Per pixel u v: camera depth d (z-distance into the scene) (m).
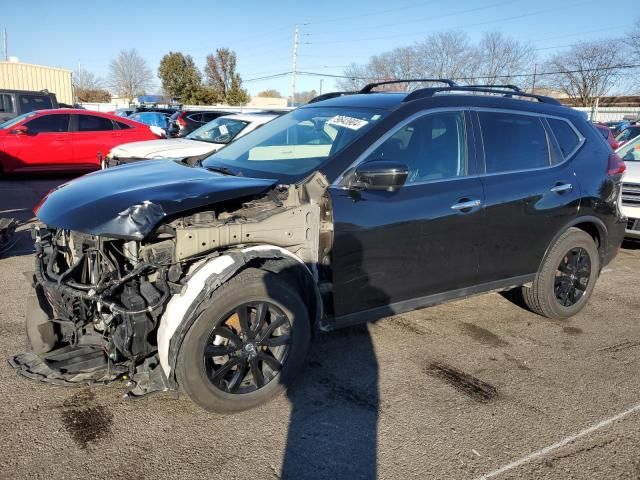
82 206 2.96
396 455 2.84
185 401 3.25
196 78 61.69
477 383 3.62
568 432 3.09
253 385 3.15
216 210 3.22
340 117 3.92
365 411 3.24
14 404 3.14
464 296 4.07
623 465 2.81
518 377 3.71
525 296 4.68
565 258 4.65
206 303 2.85
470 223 3.85
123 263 3.06
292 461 2.76
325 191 3.33
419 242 3.64
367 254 3.44
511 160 4.17
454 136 3.91
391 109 3.75
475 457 2.84
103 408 3.15
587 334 4.50
